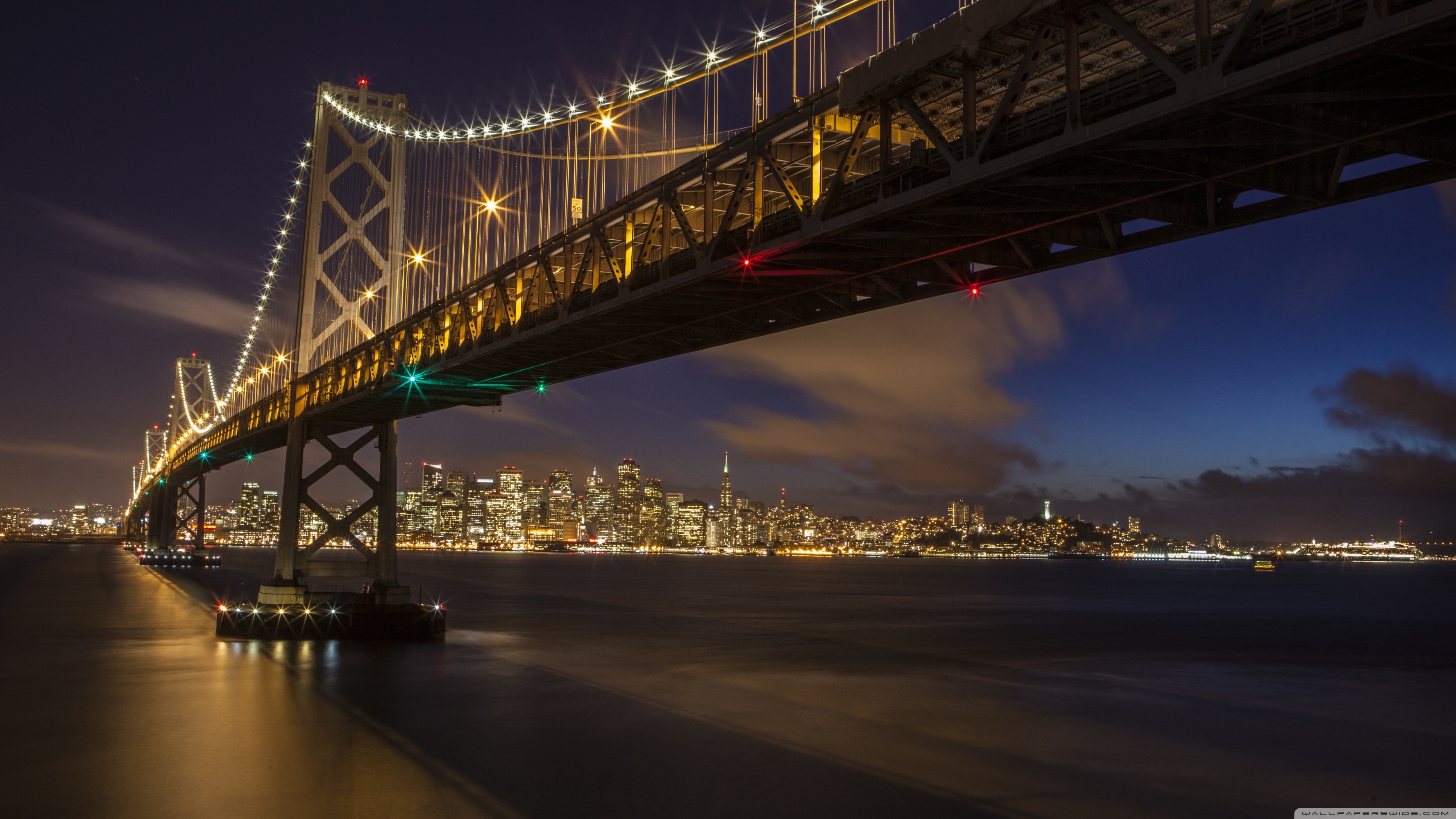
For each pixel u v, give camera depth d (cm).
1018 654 4716
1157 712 2983
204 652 3997
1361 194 1516
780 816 1739
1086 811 1827
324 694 2984
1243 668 4244
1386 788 2077
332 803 1784
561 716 2672
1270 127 1396
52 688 3058
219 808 1753
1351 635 6272
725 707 2875
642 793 1872
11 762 2097
